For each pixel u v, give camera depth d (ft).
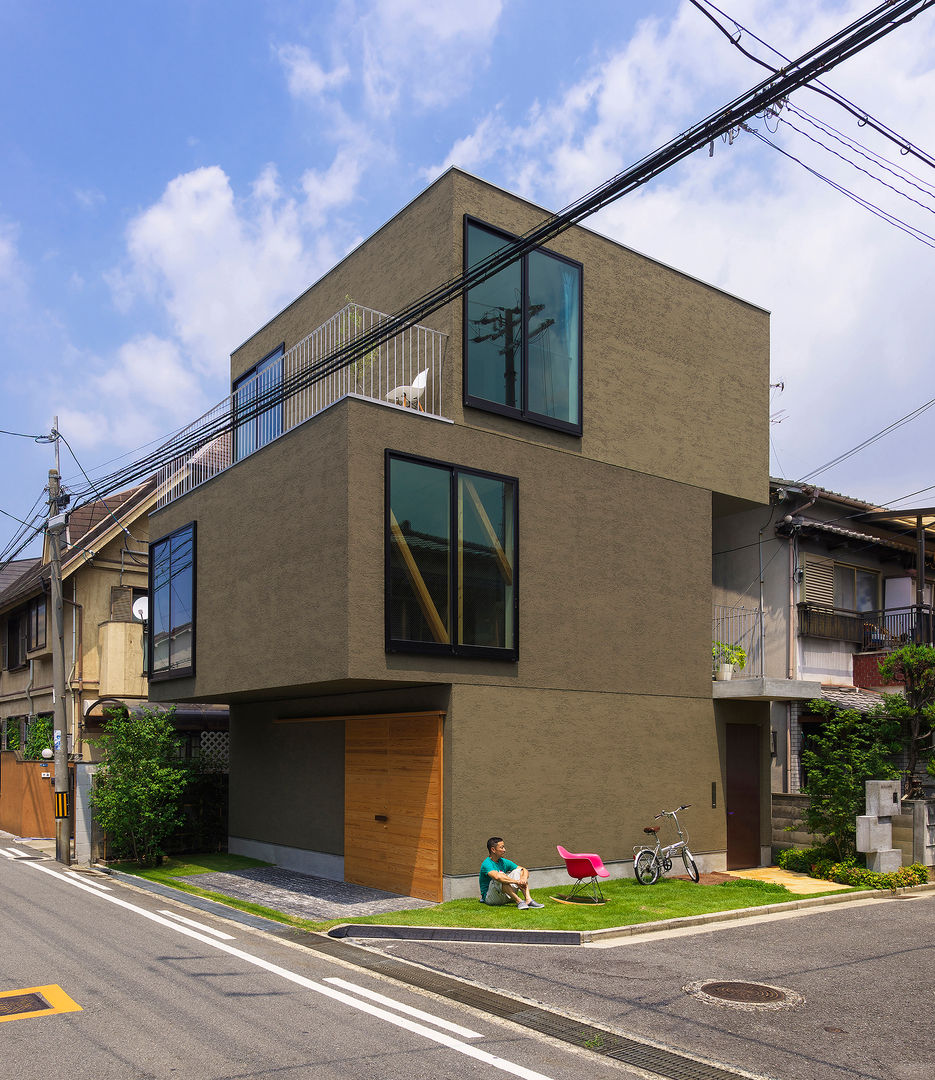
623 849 45.11
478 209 43.73
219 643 48.34
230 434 59.98
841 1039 22.26
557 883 42.11
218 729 63.67
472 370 42.42
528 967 28.78
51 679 83.76
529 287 45.16
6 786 76.84
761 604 57.57
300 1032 21.94
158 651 56.95
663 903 38.22
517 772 41.50
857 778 46.21
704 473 52.06
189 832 59.77
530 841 41.52
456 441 41.47
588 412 46.73
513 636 42.11
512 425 43.68
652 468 49.39
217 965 28.53
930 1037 22.43
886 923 35.50
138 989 25.46
